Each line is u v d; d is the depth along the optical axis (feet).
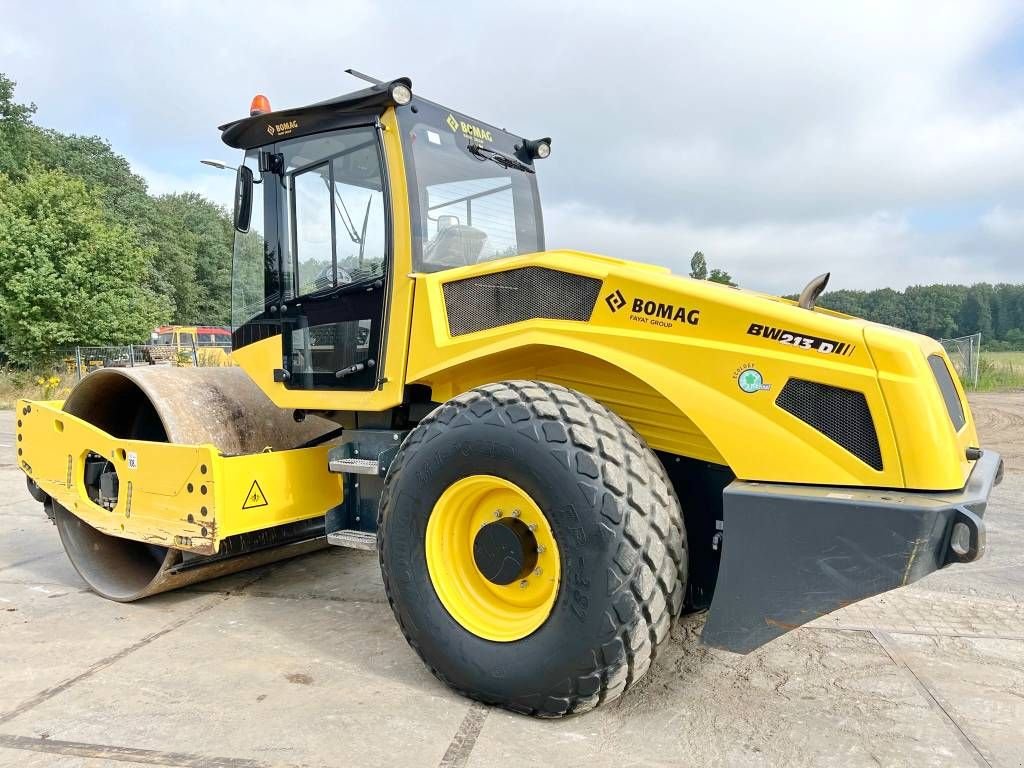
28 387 59.88
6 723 7.98
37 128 142.72
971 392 52.24
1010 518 17.79
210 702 8.48
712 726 7.93
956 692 8.75
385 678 9.18
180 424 11.80
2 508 20.02
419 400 10.69
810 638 10.44
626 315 8.34
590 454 7.60
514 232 12.75
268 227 11.76
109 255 65.62
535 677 7.75
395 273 10.16
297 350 11.48
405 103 10.09
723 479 8.70
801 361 7.54
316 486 11.64
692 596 9.03
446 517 8.65
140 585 12.81
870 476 7.30
